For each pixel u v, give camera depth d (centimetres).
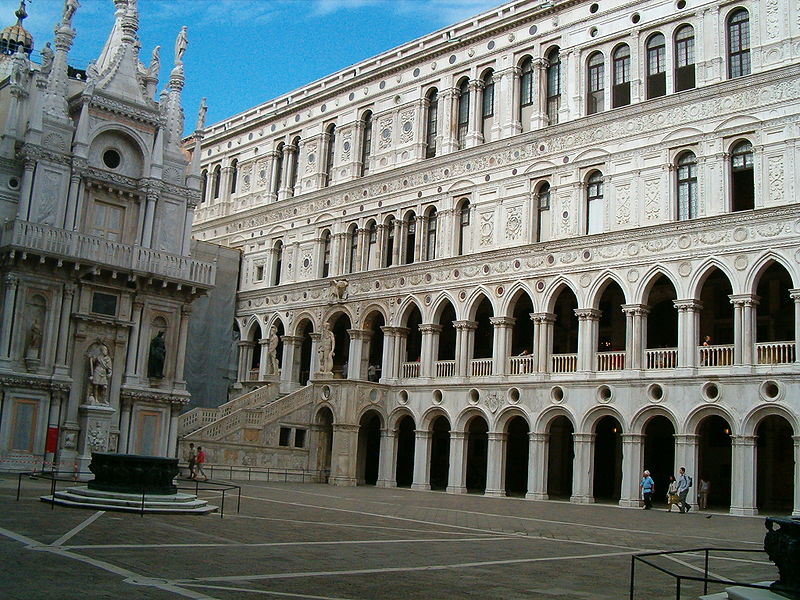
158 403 4703
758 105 4003
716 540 2542
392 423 5438
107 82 4741
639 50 4547
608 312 5134
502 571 1703
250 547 1847
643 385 4162
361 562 1720
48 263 4331
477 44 5406
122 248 4581
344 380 5338
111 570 1437
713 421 4794
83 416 4341
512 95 5144
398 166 5809
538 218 4881
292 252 6569
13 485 3225
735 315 3903
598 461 5178
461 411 4994
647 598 1459
